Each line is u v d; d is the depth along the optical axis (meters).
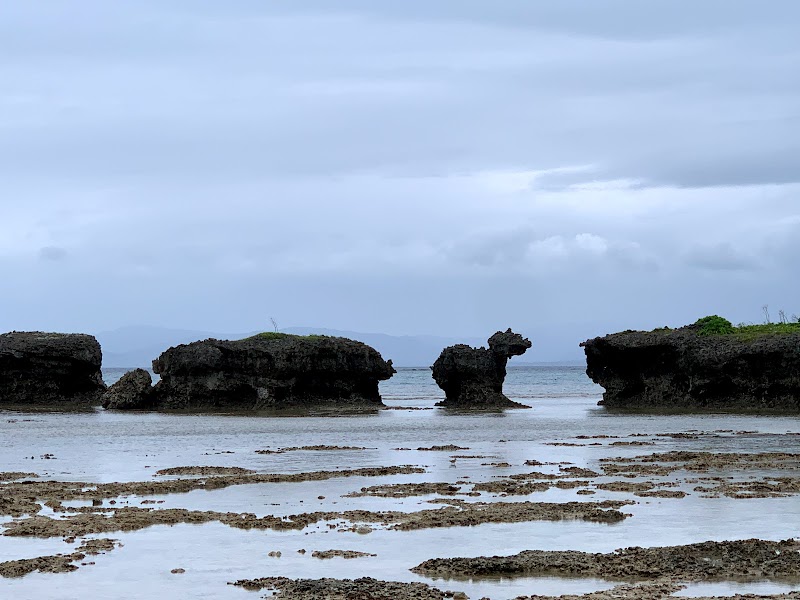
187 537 39.25
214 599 30.05
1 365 143.50
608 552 36.00
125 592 30.97
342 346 138.25
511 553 36.00
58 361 144.62
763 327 137.38
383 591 30.05
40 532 39.81
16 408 136.12
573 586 31.14
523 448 76.25
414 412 128.88
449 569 33.19
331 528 40.91
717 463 63.16
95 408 137.25
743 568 32.56
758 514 43.69
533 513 43.69
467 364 139.75
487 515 43.06
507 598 29.64
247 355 133.75
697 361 127.62
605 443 80.44
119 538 39.16
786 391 122.81
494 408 136.00
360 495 49.97
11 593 30.80
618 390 139.25
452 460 66.88
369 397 143.75
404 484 53.72
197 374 134.75
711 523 41.53
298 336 140.25
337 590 30.25
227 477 57.09
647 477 56.72
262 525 41.22
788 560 33.66
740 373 125.69
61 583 32.03
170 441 84.62
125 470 62.00
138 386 134.75
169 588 31.42
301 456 70.62
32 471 61.59
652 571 32.38
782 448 74.94
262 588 31.27
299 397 136.00
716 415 117.19
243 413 126.81
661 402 133.38
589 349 142.00
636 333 137.50
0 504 46.72
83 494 50.47
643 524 41.38
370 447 78.06
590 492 50.44
